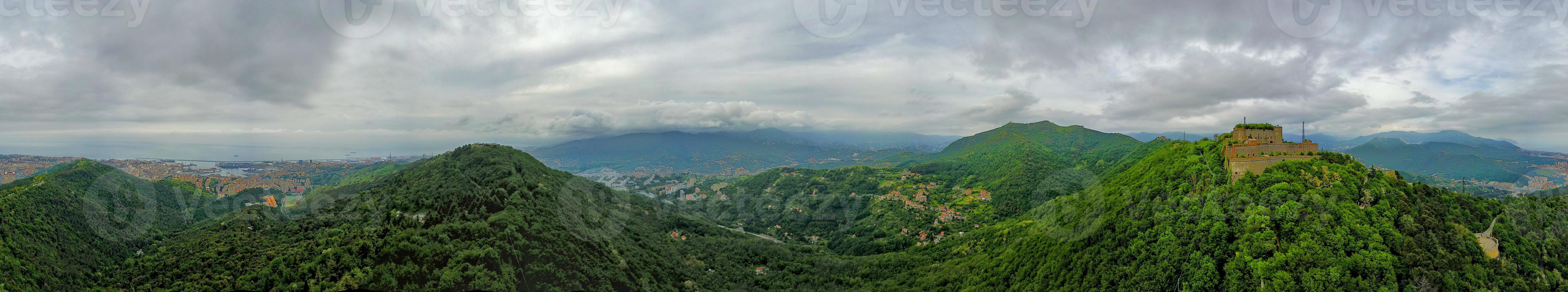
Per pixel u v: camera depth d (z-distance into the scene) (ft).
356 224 300.40
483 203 328.08
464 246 270.87
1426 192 265.34
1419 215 237.66
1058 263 302.86
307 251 262.26
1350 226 217.77
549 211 339.57
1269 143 318.86
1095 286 266.57
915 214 563.07
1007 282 315.37
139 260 267.80
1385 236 219.61
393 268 252.83
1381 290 197.77
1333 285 199.00
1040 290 290.15
